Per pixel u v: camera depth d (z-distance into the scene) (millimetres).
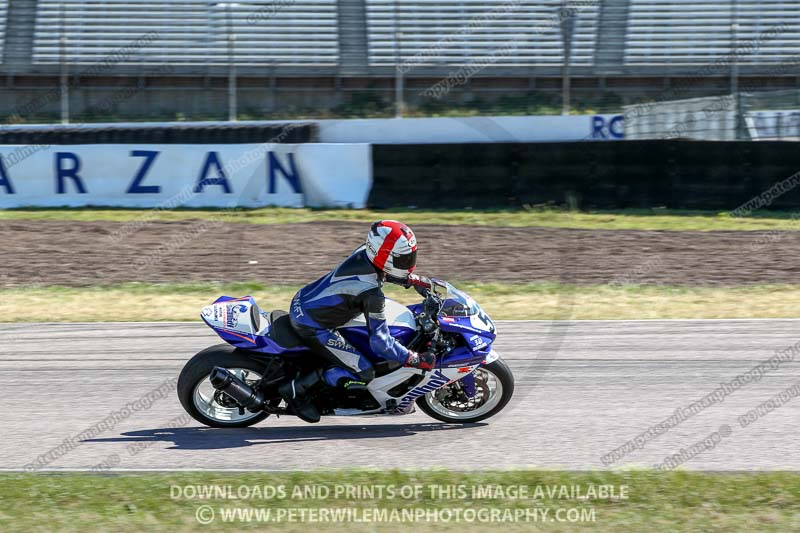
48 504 17250
